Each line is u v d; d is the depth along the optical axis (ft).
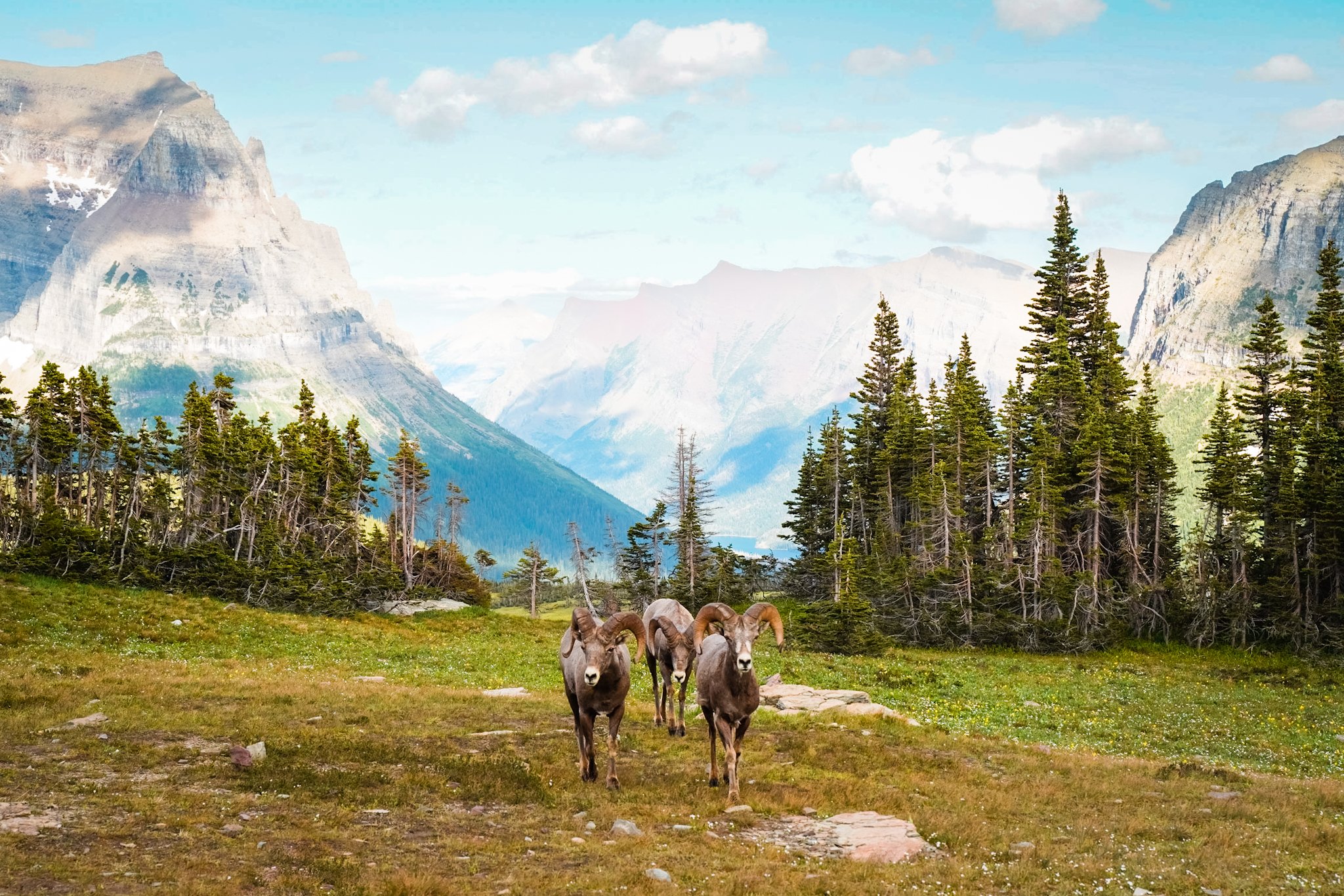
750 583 294.87
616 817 48.98
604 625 53.88
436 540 340.59
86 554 171.01
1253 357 270.26
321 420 310.24
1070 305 331.16
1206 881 43.50
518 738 67.97
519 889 37.35
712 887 39.06
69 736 57.93
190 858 37.86
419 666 123.54
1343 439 239.30
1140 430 263.08
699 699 56.85
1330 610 218.18
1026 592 239.71
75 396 233.96
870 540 301.63
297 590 197.26
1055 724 104.32
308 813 45.98
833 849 46.88
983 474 276.82
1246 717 119.14
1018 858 46.34
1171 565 262.26
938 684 137.39
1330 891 42.47
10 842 37.76
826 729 79.00
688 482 293.64
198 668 102.32
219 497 244.63
